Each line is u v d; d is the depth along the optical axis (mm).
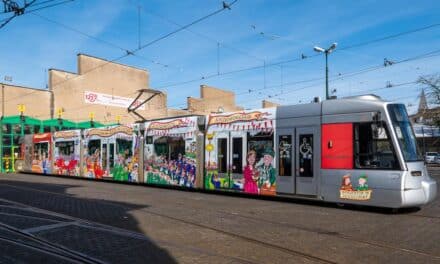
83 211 12555
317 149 14219
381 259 7336
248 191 16391
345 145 13516
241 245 8336
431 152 56688
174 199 15641
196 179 18750
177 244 8398
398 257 7477
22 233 9492
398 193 12273
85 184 22641
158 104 58094
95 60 49000
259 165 16047
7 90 40750
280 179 15250
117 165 24031
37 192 17906
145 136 22156
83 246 8297
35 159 32844
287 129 15172
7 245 8398
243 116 16875
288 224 10531
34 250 8008
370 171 12891
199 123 18875
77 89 46812
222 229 9852
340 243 8500
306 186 14445
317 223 10703
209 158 18172
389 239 8875
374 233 9477
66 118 45438
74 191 18484
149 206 13625
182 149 19688
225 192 18328
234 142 17141
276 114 15594
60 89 45094
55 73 44719
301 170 14641
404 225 10461
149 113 56531
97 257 7512
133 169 22781
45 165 31406
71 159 28328
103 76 49875
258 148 16141
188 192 18484
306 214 12156
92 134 26438
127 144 23422
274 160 15508
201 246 8250
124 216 11641
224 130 17609
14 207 13352
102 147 25406
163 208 13172
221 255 7578
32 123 37094
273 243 8477
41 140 32156
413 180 12398
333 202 13797
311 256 7516
